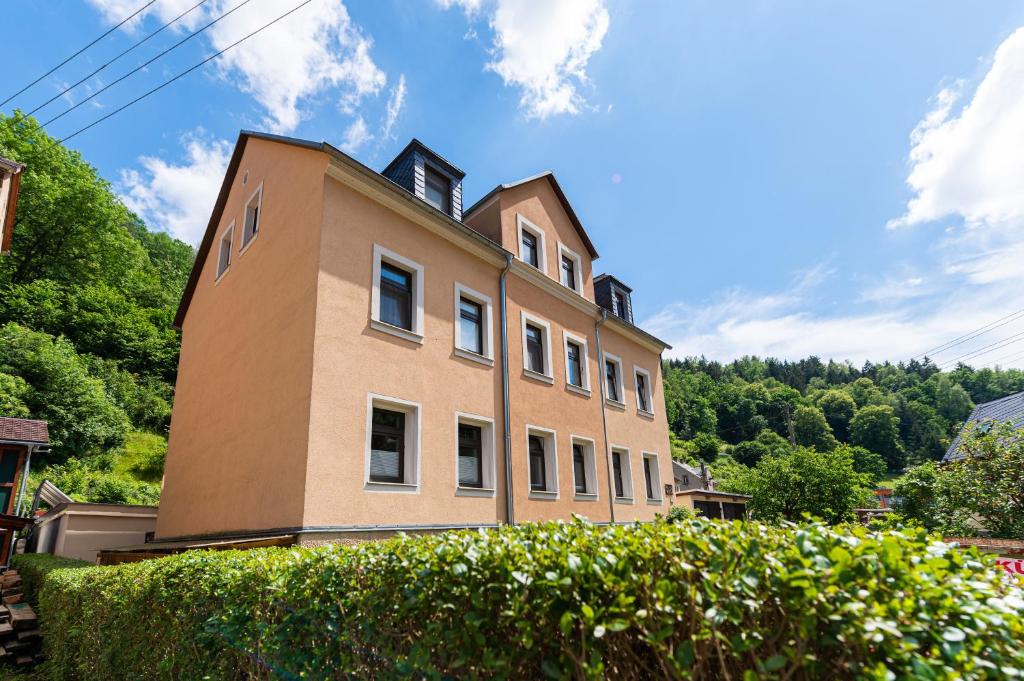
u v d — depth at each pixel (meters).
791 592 1.44
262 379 9.65
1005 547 6.62
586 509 12.89
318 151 9.65
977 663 1.21
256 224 11.84
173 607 4.29
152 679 4.48
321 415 8.12
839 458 17.03
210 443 11.27
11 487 15.65
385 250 9.91
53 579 8.11
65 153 39.19
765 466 17.53
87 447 27.73
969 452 12.12
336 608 2.83
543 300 13.69
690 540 1.75
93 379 30.94
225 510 9.89
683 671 1.51
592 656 1.71
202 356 13.00
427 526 8.96
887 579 1.40
